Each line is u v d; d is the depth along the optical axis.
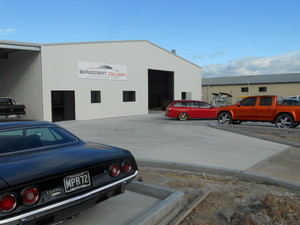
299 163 6.80
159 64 25.83
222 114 14.65
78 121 18.23
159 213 3.63
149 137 10.77
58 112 18.70
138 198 4.36
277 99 13.05
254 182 5.44
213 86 43.84
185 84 29.08
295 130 11.33
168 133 11.93
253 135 10.70
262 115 13.20
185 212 3.90
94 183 3.06
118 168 3.36
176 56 27.78
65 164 2.93
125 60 22.45
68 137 3.99
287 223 3.59
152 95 36.78
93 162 3.09
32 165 2.83
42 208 2.58
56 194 2.71
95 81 20.17
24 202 2.48
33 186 2.55
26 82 18.17
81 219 3.64
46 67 17.23
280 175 5.82
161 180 5.47
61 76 18.03
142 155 7.37
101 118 20.59
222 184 5.29
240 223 3.62
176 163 6.23
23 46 16.16
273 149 8.50
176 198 4.06
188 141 9.72
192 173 6.05
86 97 19.58
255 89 40.78
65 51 18.20
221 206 4.21
